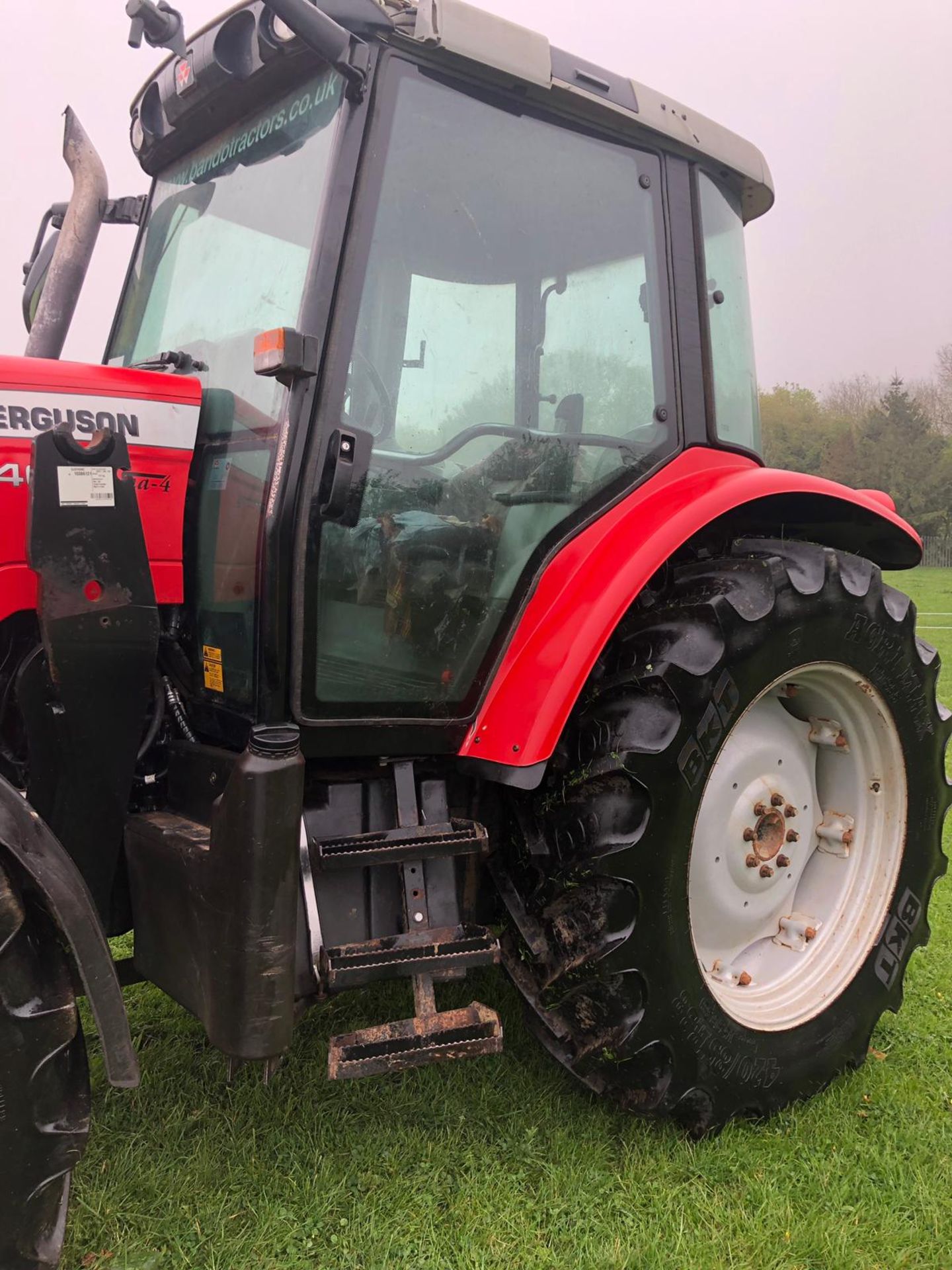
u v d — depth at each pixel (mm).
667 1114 2166
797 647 2316
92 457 1854
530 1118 2260
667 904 2096
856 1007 2529
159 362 2309
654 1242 1881
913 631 2639
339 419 1900
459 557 2141
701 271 2535
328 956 1834
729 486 2354
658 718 2076
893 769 2650
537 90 2143
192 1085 2324
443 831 2035
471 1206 1968
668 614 2223
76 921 1568
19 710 2002
